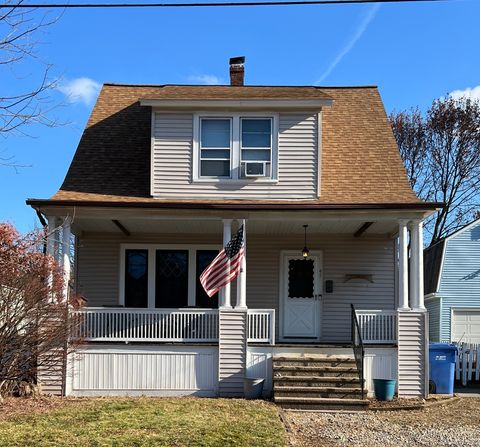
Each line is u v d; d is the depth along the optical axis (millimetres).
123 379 13820
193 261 16969
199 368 13867
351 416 11828
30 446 8812
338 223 15102
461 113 34875
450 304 22172
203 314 14102
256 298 16906
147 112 17922
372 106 18125
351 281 16906
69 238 14055
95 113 17891
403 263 14031
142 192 15328
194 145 15250
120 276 16812
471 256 22391
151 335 14055
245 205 14070
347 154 16516
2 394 12406
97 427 9898
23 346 11922
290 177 15227
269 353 13914
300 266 17062
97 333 13977
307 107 15305
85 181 15562
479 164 34656
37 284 11992
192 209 14094
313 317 16875
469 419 11820
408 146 36031
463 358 17578
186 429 9836
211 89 16797
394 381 13352
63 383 13383
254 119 15430
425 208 13836
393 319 14086
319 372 13391
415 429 10719
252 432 9781
